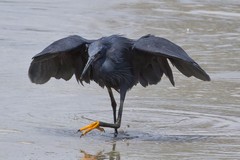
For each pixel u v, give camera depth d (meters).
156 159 11.62
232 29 24.38
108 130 13.67
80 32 22.95
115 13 26.34
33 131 13.23
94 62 13.07
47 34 22.53
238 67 19.23
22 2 28.06
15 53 19.91
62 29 23.38
